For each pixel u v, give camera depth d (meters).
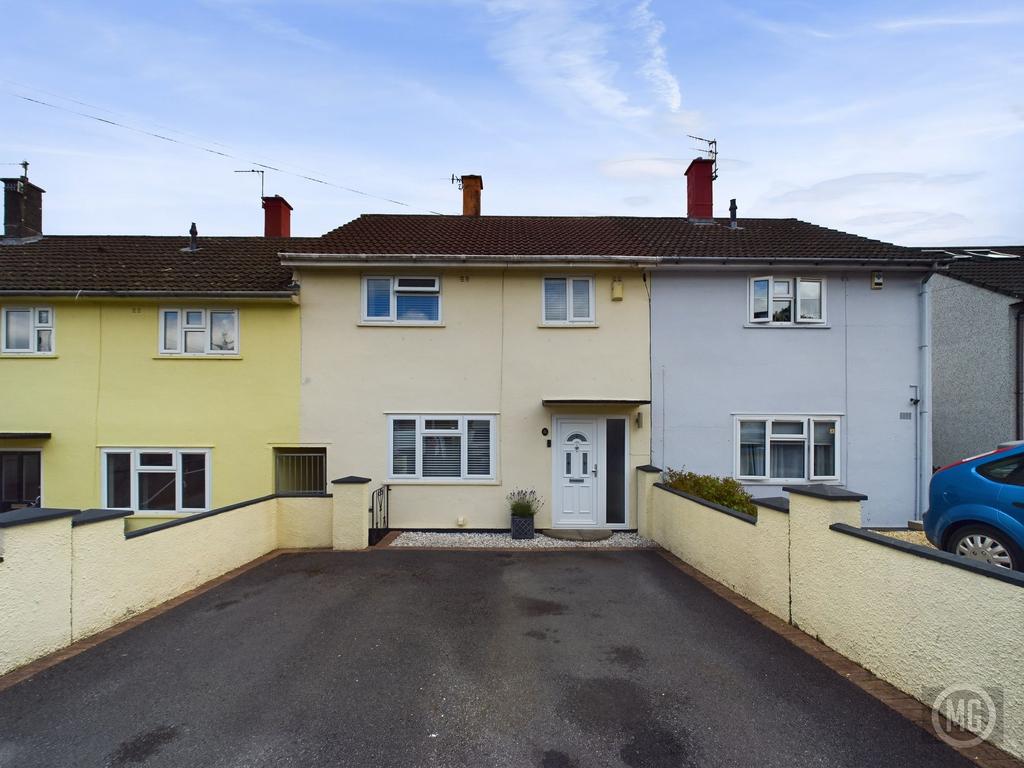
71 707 4.02
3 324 11.41
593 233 13.77
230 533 8.14
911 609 4.03
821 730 3.63
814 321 11.52
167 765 3.32
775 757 3.35
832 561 4.97
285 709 4.00
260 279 12.05
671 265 11.27
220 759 3.38
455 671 4.65
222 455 11.38
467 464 11.42
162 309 11.48
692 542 8.33
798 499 5.53
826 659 4.79
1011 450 6.39
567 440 11.41
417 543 10.27
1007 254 18.03
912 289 11.61
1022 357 13.40
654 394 11.50
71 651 5.04
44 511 5.02
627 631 5.58
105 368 11.40
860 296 11.59
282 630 5.64
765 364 11.52
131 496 11.34
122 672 4.61
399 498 11.35
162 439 11.37
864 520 11.38
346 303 11.48
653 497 10.45
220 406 11.41
